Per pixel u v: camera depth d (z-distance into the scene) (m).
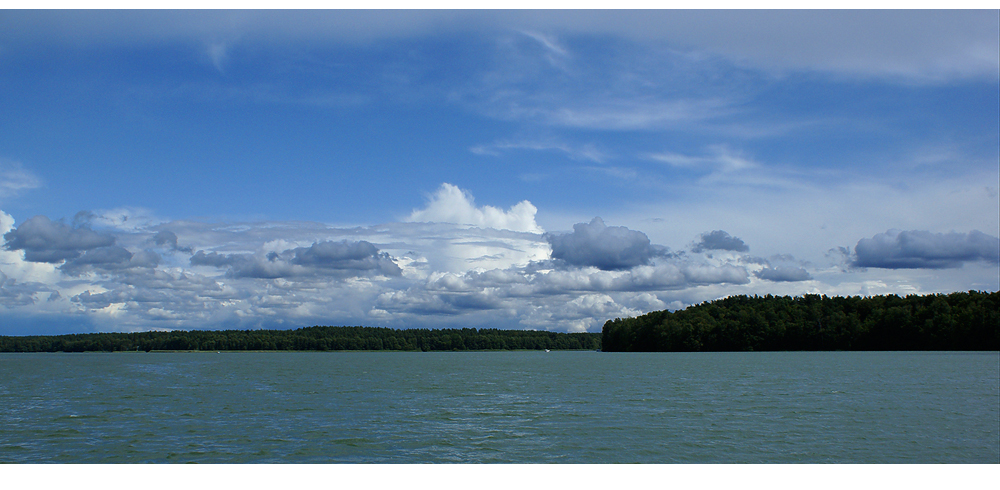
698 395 69.56
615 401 64.44
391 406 61.28
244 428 47.84
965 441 42.66
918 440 42.94
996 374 97.00
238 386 87.38
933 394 68.56
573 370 125.69
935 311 197.38
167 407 60.88
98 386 88.56
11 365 170.62
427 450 40.44
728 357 176.88
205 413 56.25
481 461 37.66
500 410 57.72
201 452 39.88
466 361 199.25
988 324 185.00
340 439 43.62
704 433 45.41
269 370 136.25
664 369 121.94
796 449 40.44
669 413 55.06
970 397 65.56
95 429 47.69
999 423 49.12
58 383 95.31
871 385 79.69
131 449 40.81
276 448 40.97
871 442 42.50
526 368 139.12
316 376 111.62
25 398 70.88
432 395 72.38
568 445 41.78
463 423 50.09
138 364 177.75
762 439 43.34
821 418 51.66
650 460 37.78
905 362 132.50
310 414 55.53
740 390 74.81
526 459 38.06
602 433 45.59
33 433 46.12
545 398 68.12
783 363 136.12
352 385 88.50
